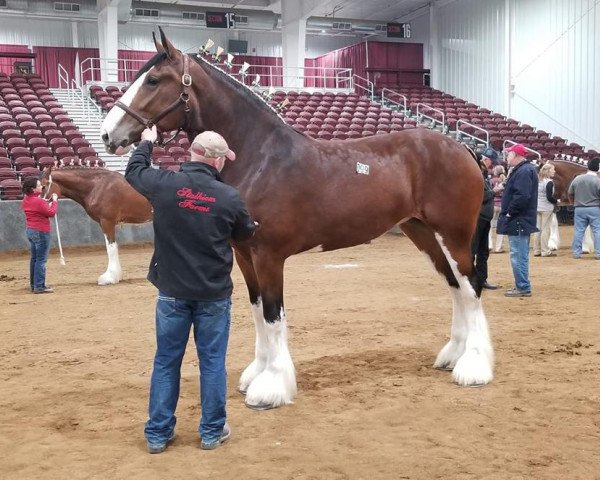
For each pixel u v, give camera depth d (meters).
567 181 14.12
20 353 6.11
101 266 13.23
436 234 4.98
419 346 5.97
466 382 4.70
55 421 4.22
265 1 33.62
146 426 3.69
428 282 9.98
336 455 3.52
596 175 12.43
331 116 25.70
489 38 29.94
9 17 33.31
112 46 26.27
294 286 9.93
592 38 24.52
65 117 21.59
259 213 4.37
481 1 30.34
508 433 3.78
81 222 16.39
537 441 3.64
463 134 25.92
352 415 4.15
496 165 15.55
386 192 4.71
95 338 6.68
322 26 35.66
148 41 36.12
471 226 5.02
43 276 9.91
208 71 4.59
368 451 3.56
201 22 34.31
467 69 31.67
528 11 27.53
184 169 3.67
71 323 7.52
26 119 20.66
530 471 3.25
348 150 4.73
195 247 3.56
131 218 10.91
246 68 5.01
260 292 4.68
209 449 3.66
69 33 34.84
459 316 5.19
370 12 35.72
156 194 3.57
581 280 9.80
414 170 4.87
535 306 7.79
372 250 15.28
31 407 4.51
